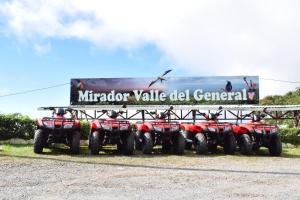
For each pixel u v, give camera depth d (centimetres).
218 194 534
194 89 1947
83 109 1719
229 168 838
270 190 567
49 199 484
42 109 1298
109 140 1130
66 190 545
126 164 876
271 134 1212
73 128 1078
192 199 499
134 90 1966
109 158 997
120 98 1973
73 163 861
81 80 1994
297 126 1756
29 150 1131
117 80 1978
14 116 1466
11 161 854
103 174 705
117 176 685
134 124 1310
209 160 1020
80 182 613
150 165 870
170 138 1210
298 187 595
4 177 644
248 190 566
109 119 1162
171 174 724
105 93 1978
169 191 551
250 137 1253
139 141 1222
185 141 1277
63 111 1163
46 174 688
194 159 1038
